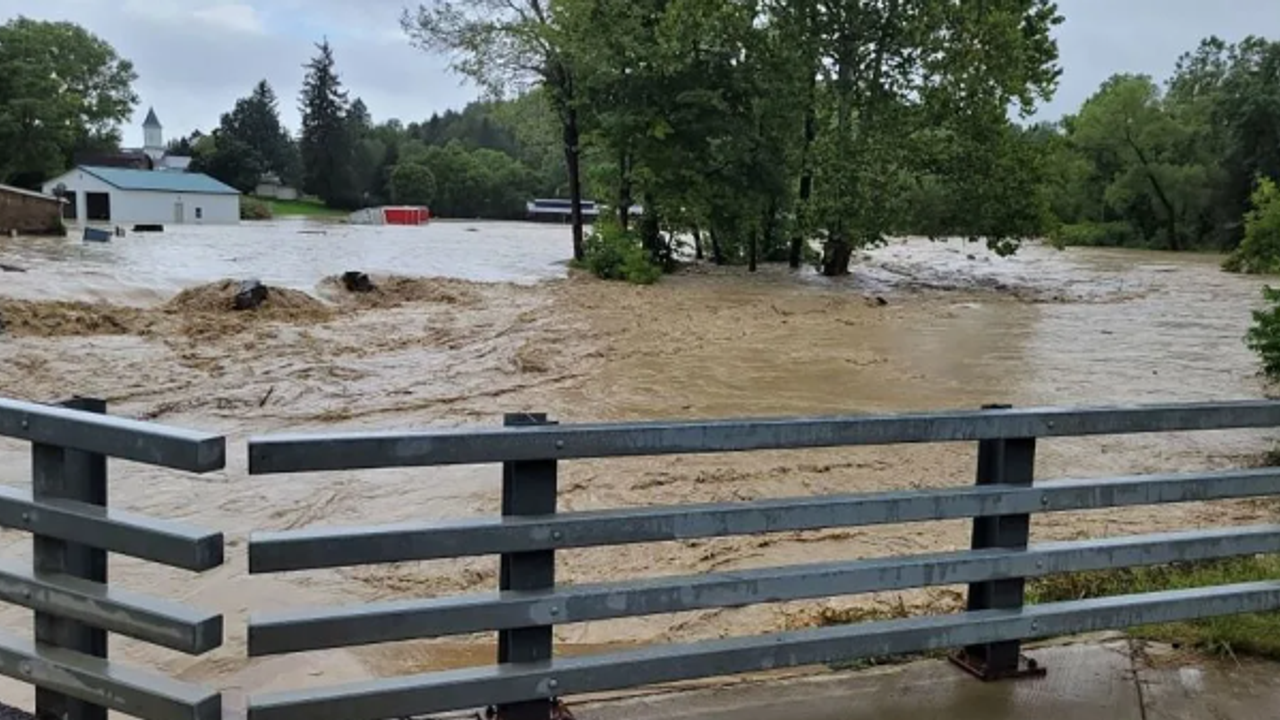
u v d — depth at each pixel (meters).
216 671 3.86
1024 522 2.85
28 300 14.41
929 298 22.03
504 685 2.36
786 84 25.77
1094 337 15.73
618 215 27.67
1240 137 52.38
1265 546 3.15
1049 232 26.97
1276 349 9.68
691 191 25.61
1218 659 3.09
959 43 25.02
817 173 25.94
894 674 2.92
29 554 5.12
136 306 15.42
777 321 16.98
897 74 25.72
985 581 2.81
